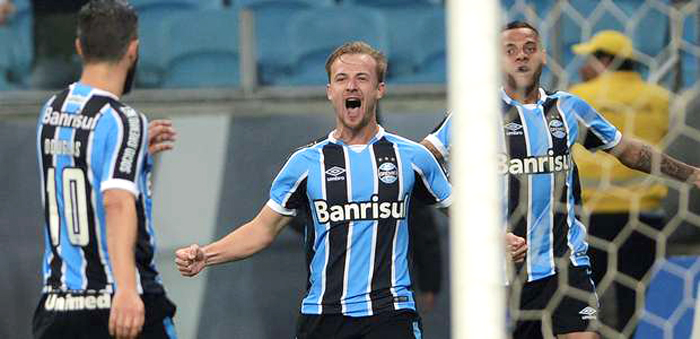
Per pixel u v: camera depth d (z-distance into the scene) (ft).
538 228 58.44
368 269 52.21
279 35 100.53
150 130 47.62
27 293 75.61
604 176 68.64
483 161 27.43
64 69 90.58
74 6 90.79
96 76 46.75
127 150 45.68
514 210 58.08
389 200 52.37
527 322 59.21
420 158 53.11
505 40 58.08
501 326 27.48
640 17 85.30
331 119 80.43
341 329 52.44
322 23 101.14
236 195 78.79
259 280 76.13
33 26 90.74
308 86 94.53
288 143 80.02
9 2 91.50
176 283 76.38
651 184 68.95
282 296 76.13
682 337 66.23
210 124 79.97
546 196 58.44
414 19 102.17
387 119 80.89
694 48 76.89
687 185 67.31
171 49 94.58
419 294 76.07
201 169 79.00
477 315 27.30
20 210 76.59
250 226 53.98
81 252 46.68
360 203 52.29
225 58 94.73
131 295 44.86
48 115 46.93
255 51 92.99
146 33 94.48
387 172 52.49
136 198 45.96
